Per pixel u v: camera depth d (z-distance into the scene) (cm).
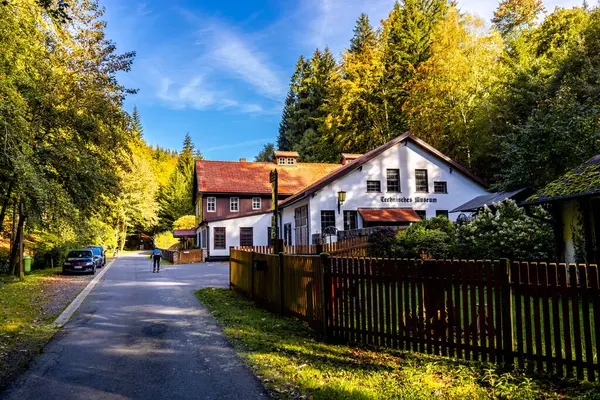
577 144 1706
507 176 2027
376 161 2545
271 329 804
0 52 1162
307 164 4184
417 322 606
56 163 1692
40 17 1202
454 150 3316
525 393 441
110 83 1828
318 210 2427
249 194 3738
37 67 1460
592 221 1051
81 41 1758
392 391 463
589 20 2675
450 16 3225
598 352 452
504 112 2712
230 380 527
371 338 660
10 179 1462
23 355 652
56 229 1919
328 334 721
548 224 1268
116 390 500
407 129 3853
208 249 3484
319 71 5822
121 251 6247
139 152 6222
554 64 2683
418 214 2558
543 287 491
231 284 1426
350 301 690
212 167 3981
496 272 529
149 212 5959
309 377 520
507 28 3769
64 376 552
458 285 567
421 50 3975
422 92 3366
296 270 858
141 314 1005
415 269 610
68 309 1084
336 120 4234
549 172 1792
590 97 2000
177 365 594
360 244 1555
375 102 4091
